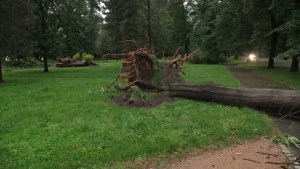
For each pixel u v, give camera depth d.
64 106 7.15
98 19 21.59
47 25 20.80
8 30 13.05
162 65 8.75
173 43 45.44
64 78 15.20
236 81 12.58
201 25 33.16
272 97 6.30
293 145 4.67
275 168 3.84
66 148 4.28
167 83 8.17
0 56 13.40
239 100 6.81
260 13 17.73
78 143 4.48
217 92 7.17
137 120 5.62
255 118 5.84
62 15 21.58
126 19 18.42
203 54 32.34
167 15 24.19
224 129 5.14
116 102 7.61
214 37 30.39
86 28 28.33
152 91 8.30
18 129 5.30
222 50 28.45
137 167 3.83
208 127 5.30
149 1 22.31
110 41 21.48
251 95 6.64
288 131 5.36
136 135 4.81
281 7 13.46
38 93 9.48
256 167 3.87
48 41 20.48
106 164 3.85
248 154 4.31
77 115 6.23
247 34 24.39
